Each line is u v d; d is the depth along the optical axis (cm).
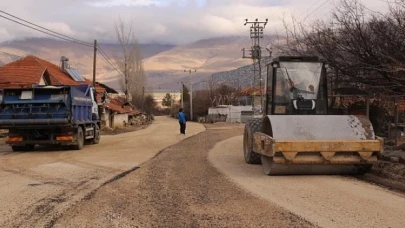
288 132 1061
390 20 1257
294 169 1092
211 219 718
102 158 1606
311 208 772
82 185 1025
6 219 719
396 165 1139
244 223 691
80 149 2039
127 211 775
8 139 1942
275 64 1316
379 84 1384
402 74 1247
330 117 1098
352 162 1045
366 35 1303
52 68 4150
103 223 698
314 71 1312
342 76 1485
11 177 1152
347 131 1070
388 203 799
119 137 3061
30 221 708
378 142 1037
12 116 1886
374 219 695
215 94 9700
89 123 2234
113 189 976
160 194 920
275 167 1086
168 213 761
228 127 4869
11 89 1894
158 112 16350
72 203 833
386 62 1276
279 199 848
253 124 1361
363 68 1328
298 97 1288
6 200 859
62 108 1898
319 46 1471
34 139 1950
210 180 1085
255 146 1220
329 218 704
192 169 1284
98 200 861
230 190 951
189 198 878
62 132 1953
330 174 1120
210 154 1708
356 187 956
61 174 1202
